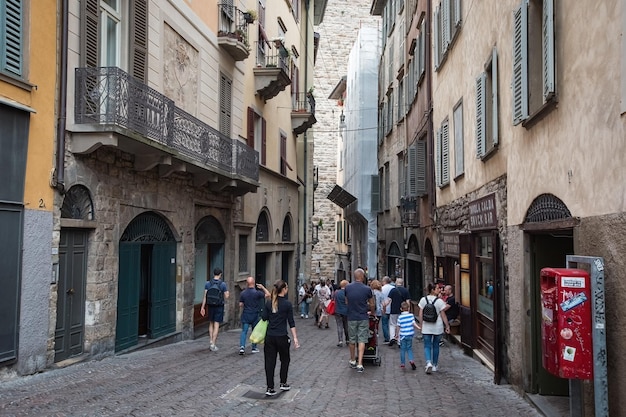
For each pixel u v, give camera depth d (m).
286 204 27.88
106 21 11.68
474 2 12.75
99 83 10.65
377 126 33.41
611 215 5.73
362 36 33.91
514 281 9.45
